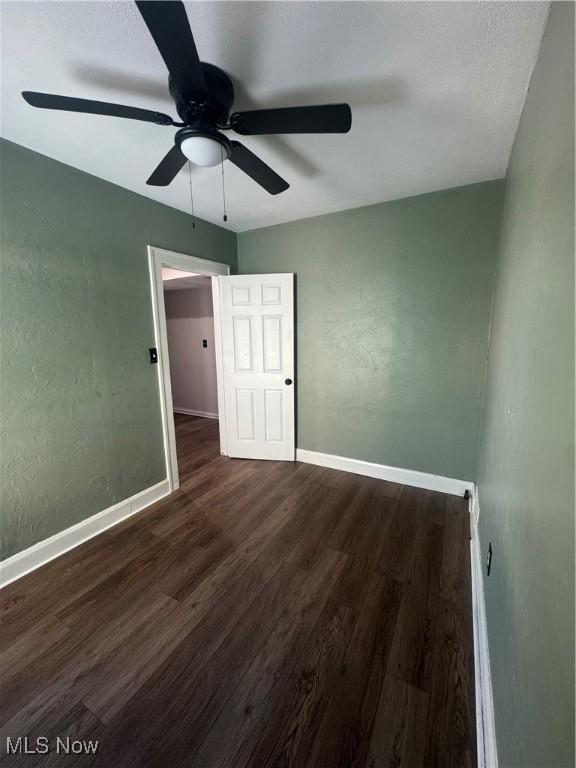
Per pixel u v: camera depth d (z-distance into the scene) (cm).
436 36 107
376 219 259
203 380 512
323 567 183
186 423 483
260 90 131
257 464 325
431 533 212
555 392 67
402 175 209
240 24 102
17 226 171
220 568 183
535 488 77
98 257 209
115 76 125
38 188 178
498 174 208
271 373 316
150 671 128
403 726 110
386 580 173
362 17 101
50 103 105
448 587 168
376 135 164
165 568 184
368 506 245
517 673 79
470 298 235
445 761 101
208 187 222
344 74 124
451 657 132
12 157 167
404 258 253
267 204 255
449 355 248
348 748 105
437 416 260
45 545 189
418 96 136
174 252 260
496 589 117
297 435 330
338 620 150
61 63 118
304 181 216
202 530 218
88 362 207
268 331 309
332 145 173
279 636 142
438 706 115
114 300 220
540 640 64
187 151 126
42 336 184
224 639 141
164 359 257
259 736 108
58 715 114
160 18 77
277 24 103
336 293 286
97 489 217
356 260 272
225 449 346
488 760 94
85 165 191
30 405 181
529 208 110
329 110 110
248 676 126
